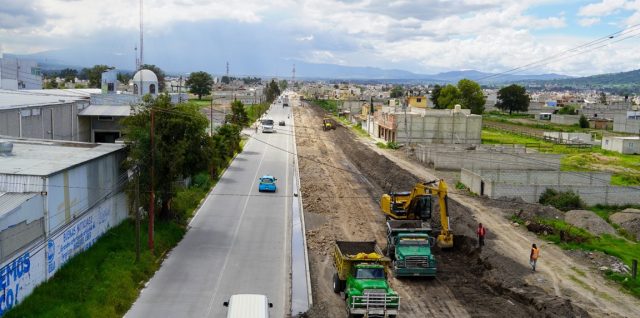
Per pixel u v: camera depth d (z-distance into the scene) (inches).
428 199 1438.2
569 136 3858.3
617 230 1646.2
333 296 1066.7
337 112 6678.2
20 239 863.7
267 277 1142.3
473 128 3420.3
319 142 3799.2
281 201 1893.5
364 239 1475.1
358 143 3686.0
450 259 1339.8
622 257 1348.4
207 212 1699.1
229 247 1344.7
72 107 2057.1
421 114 3447.3
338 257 1066.1
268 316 853.2
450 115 3412.9
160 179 1376.7
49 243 959.6
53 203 976.9
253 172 2485.2
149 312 942.4
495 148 2923.2
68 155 1211.9
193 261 1226.6
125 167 1357.0
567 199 1860.2
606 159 3051.2
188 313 943.0
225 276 1137.4
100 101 2340.1
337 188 2190.0
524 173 2107.5
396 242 1192.8
